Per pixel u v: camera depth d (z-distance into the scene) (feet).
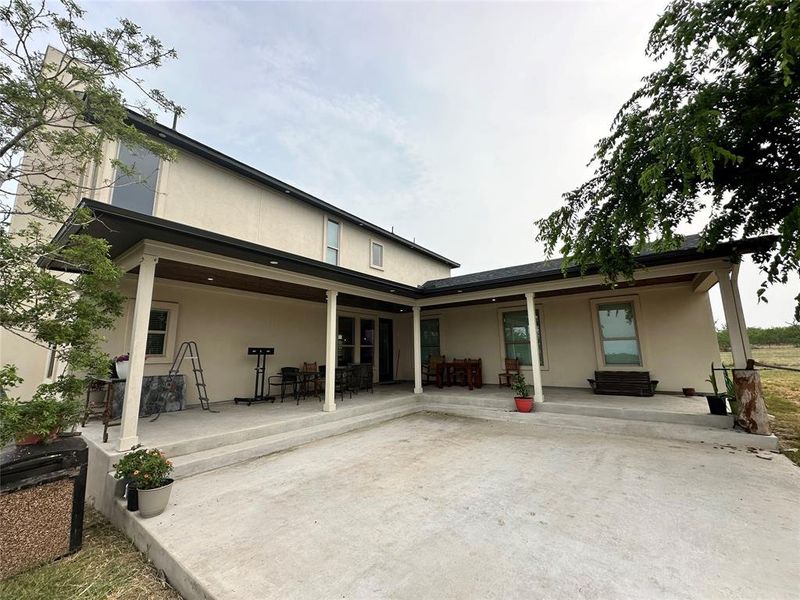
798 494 11.19
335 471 14.26
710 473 13.29
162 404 21.04
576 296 30.32
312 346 31.71
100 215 12.10
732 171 14.23
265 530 9.49
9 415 8.61
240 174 27.43
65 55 11.90
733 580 7.09
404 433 20.63
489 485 12.59
